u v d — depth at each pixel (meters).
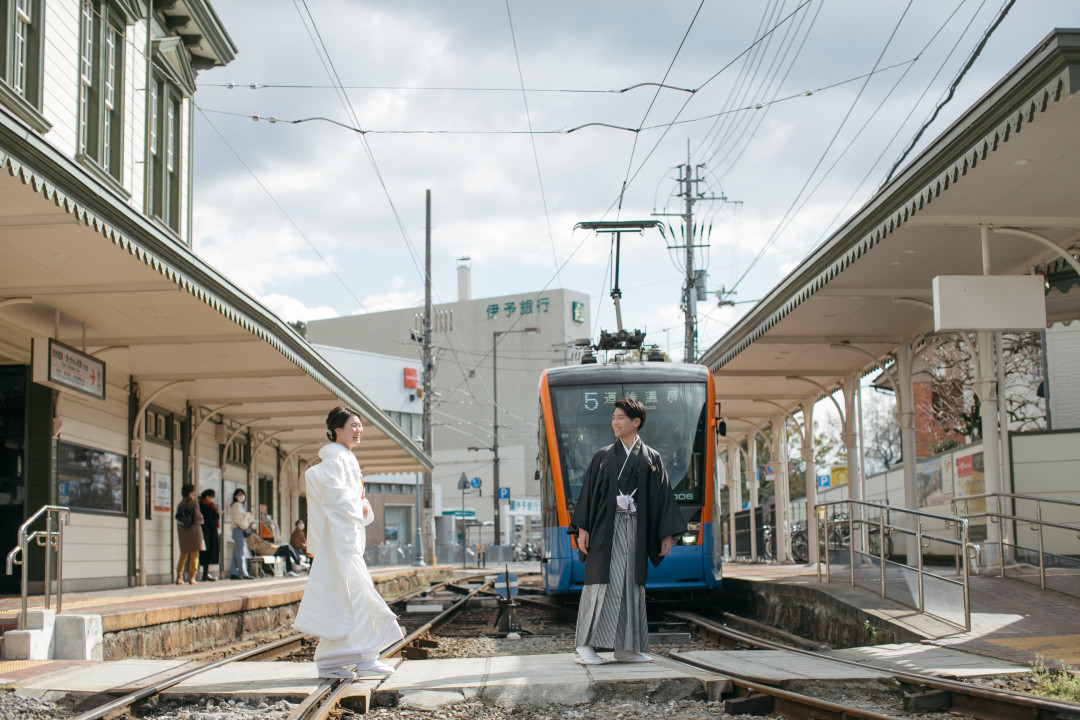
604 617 7.77
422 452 32.62
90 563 15.59
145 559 18.20
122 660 8.55
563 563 13.30
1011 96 7.82
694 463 13.69
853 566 12.10
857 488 19.94
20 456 14.27
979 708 6.14
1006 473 17.80
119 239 9.91
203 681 7.23
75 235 10.38
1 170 8.58
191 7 18.47
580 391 14.02
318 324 81.00
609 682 6.94
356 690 6.72
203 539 19.16
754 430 28.86
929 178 9.41
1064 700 5.81
